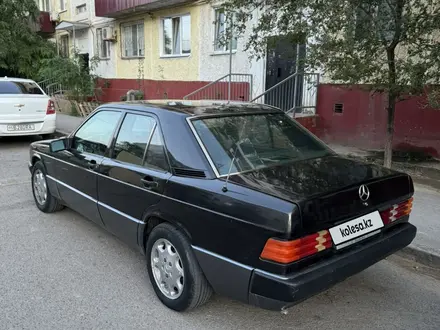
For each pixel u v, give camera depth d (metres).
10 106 9.72
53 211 5.39
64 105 17.81
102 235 4.72
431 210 5.16
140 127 3.67
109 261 4.06
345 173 3.09
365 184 2.91
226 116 3.52
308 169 3.12
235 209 2.65
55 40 22.84
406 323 3.09
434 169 7.02
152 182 3.28
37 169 5.41
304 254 2.51
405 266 4.04
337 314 3.20
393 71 5.39
